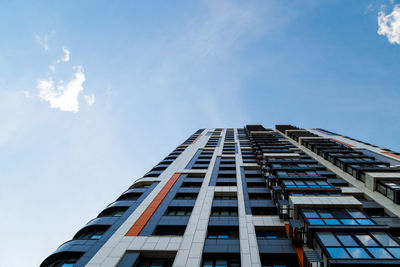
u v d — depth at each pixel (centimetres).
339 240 1204
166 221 1742
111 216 1856
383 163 2459
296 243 1370
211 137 5531
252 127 6744
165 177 2716
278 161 2827
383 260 1018
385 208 1744
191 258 1304
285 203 1689
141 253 1395
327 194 1797
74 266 1270
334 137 4816
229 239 1501
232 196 2255
